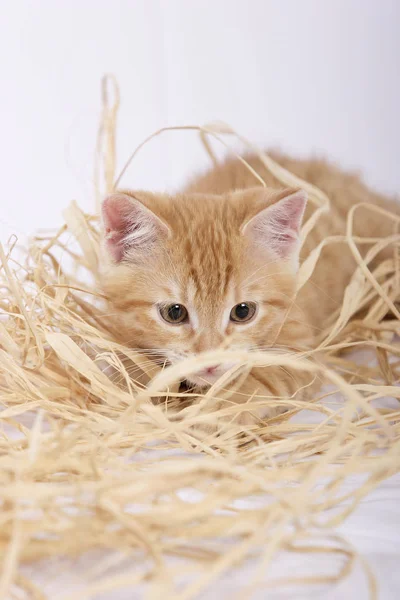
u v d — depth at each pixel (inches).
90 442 12.0
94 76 26.6
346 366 15.7
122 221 14.6
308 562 10.5
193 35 27.6
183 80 27.8
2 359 13.8
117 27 26.8
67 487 10.5
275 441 12.9
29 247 16.5
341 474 11.0
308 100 27.9
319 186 18.7
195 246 14.5
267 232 14.8
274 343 14.9
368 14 27.3
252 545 10.3
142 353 14.7
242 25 27.7
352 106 27.8
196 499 11.5
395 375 15.4
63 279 15.8
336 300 17.5
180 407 14.3
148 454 12.8
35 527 10.3
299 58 27.8
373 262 18.3
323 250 17.3
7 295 15.9
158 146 27.4
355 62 27.6
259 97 28.0
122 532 10.4
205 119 27.8
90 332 14.6
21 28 25.8
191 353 14.2
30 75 26.0
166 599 9.5
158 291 14.4
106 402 13.7
